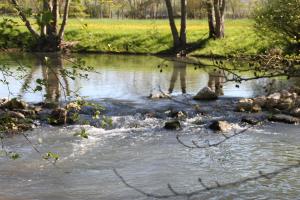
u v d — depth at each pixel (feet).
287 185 38.29
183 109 66.80
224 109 66.54
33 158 45.14
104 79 96.53
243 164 43.42
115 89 84.58
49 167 42.91
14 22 20.99
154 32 158.81
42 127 56.65
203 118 62.08
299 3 33.35
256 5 95.96
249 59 15.74
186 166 43.06
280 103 65.72
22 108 63.31
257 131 54.95
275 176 40.06
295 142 50.29
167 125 57.31
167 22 210.18
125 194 36.91
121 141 51.67
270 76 14.51
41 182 39.42
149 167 42.93
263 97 67.26
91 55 144.15
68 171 41.98
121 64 123.54
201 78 99.60
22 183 39.11
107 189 38.01
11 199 35.94
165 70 111.96
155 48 149.79
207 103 70.74
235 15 220.64
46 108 66.08
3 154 45.91
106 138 52.90
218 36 143.64
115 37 157.17
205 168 42.45
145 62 128.88
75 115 28.02
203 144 50.03
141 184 38.86
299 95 71.87
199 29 163.02
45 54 126.82
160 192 37.09
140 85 89.51
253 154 46.29
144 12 254.47
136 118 62.49
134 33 159.63
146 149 48.47
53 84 87.40
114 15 250.98
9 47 21.97
